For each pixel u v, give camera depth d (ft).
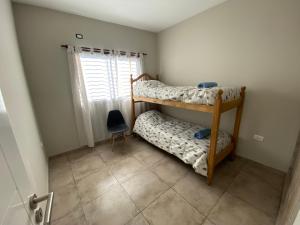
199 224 4.37
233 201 5.12
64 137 8.57
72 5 6.95
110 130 9.16
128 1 6.80
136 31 10.30
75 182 6.27
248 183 5.94
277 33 5.81
